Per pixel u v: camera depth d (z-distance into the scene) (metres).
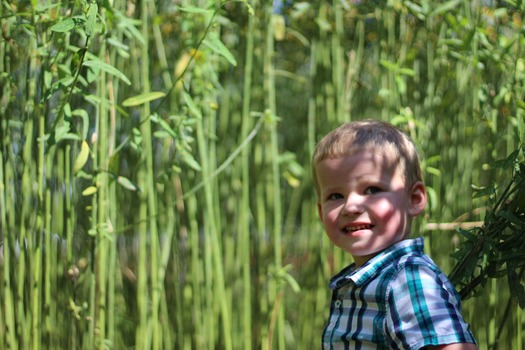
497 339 1.71
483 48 2.35
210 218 2.20
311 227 2.56
